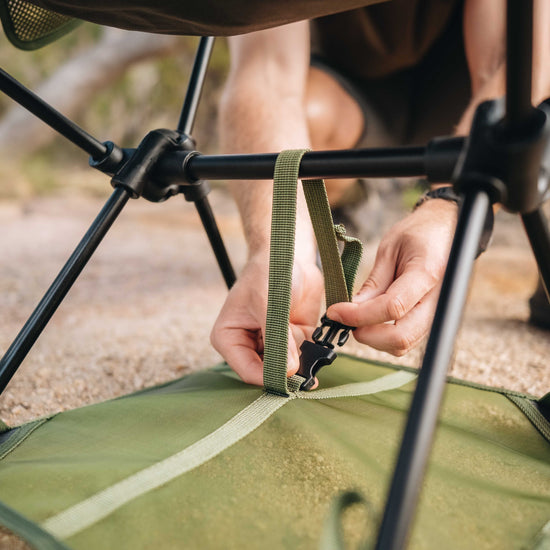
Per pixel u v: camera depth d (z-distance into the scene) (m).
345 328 0.49
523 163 0.32
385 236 0.53
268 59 0.69
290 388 0.47
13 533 0.35
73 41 4.04
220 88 3.75
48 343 0.86
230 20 0.37
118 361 0.79
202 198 0.56
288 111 0.67
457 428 0.47
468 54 0.80
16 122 3.55
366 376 0.58
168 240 1.96
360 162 0.39
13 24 0.49
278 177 0.42
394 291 0.46
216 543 0.33
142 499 0.36
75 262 0.45
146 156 0.47
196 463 0.39
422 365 0.29
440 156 0.37
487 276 1.39
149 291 1.25
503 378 0.74
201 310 1.11
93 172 4.11
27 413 0.62
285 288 0.44
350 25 0.92
